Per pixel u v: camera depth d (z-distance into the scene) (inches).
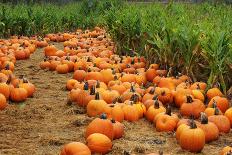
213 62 307.7
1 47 479.2
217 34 316.5
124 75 343.0
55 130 249.0
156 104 265.3
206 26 360.2
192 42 339.0
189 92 296.4
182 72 355.3
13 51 483.2
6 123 258.1
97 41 586.2
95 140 214.1
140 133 247.4
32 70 421.1
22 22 737.0
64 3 1376.7
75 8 1051.3
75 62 407.5
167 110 253.0
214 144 236.4
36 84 361.1
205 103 303.4
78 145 203.0
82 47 542.0
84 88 293.6
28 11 766.5
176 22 390.6
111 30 494.3
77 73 363.3
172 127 248.1
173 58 359.6
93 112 265.3
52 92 335.9
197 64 345.1
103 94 288.5
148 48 402.0
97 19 913.5
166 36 362.9
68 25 911.0
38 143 229.5
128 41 467.2
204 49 313.4
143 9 542.9
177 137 232.5
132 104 269.6
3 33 692.7
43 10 896.9
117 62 408.8
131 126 257.9
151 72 358.9
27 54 490.0
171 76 361.7
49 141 229.8
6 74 350.9
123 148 223.8
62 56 470.6
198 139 221.3
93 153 213.8
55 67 414.0
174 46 359.6
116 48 486.3
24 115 273.9
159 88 301.6
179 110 292.4
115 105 262.2
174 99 298.8
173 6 564.1
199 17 542.0
